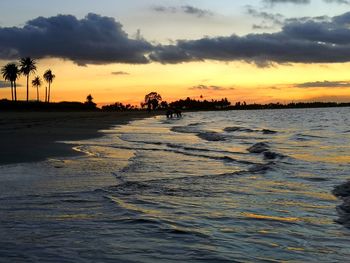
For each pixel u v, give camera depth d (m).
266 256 5.59
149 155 18.50
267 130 42.53
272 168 14.47
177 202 8.94
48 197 9.10
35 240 6.08
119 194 9.62
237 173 13.29
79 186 10.48
